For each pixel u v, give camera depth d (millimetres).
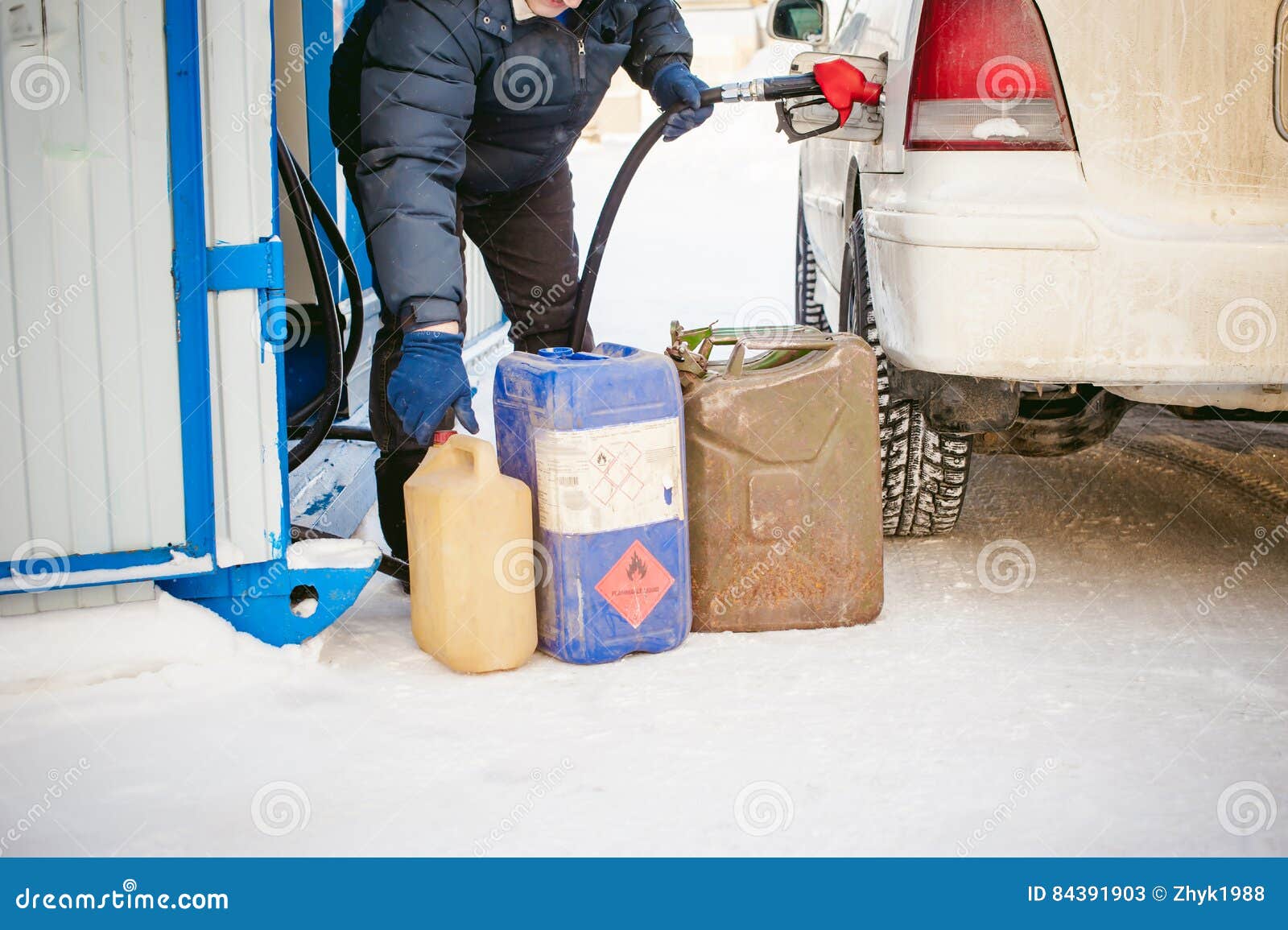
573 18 3361
